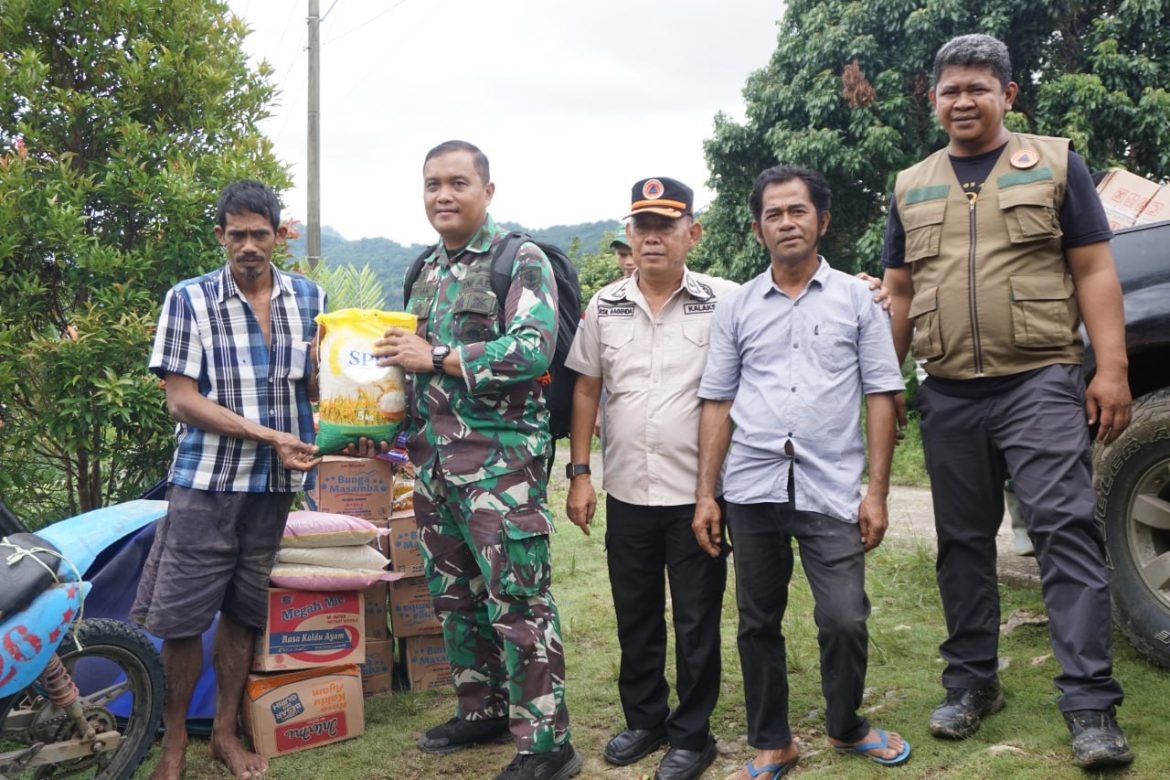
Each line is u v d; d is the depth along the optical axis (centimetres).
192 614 289
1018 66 1094
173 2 441
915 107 1108
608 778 290
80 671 320
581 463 303
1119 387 259
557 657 289
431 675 376
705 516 273
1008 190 267
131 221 430
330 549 330
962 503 284
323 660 323
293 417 306
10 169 386
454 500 287
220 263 428
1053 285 265
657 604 299
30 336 407
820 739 296
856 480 260
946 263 277
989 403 275
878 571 478
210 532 292
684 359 286
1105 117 1005
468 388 273
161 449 427
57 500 436
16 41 415
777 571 270
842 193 1156
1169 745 246
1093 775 237
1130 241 312
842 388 261
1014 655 338
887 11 1086
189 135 450
